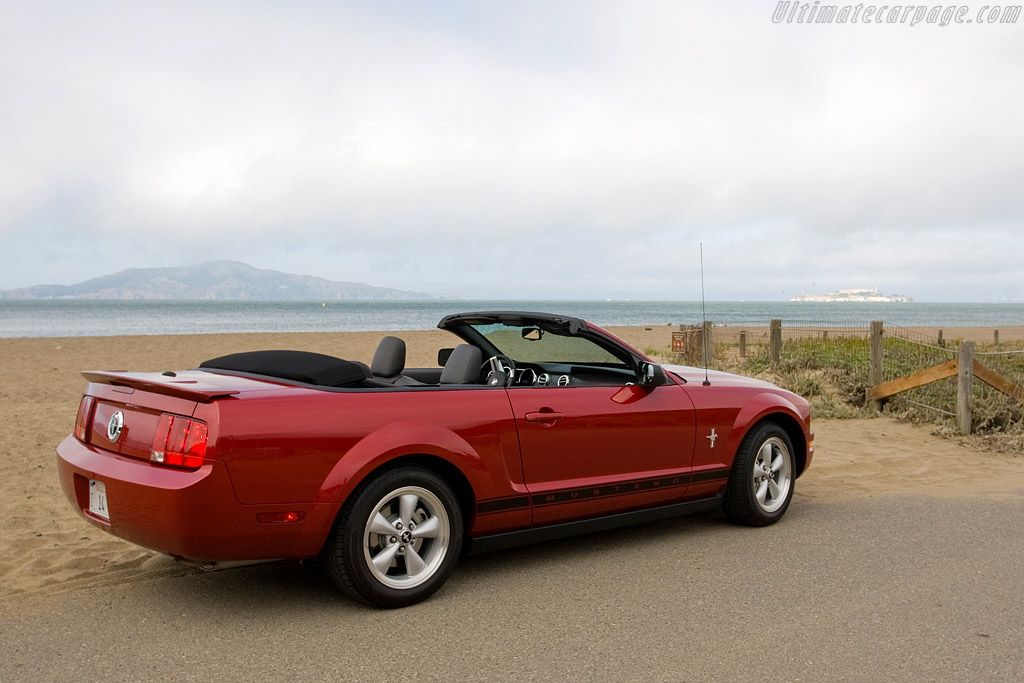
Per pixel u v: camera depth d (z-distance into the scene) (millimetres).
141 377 3746
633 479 4758
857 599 3967
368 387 4242
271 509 3447
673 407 4980
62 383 14875
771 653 3285
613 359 5059
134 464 3525
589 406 4574
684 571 4453
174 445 3402
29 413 10352
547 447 4375
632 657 3242
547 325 4895
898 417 10336
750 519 5414
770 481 5543
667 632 3523
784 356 15344
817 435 9289
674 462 5004
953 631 3535
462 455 4000
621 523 4840
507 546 4348
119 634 3459
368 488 3693
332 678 3025
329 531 3627
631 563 4613
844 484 6844
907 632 3523
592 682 3002
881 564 4570
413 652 3287
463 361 4535
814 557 4719
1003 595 4027
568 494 4449
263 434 3432
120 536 3557
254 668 3111
